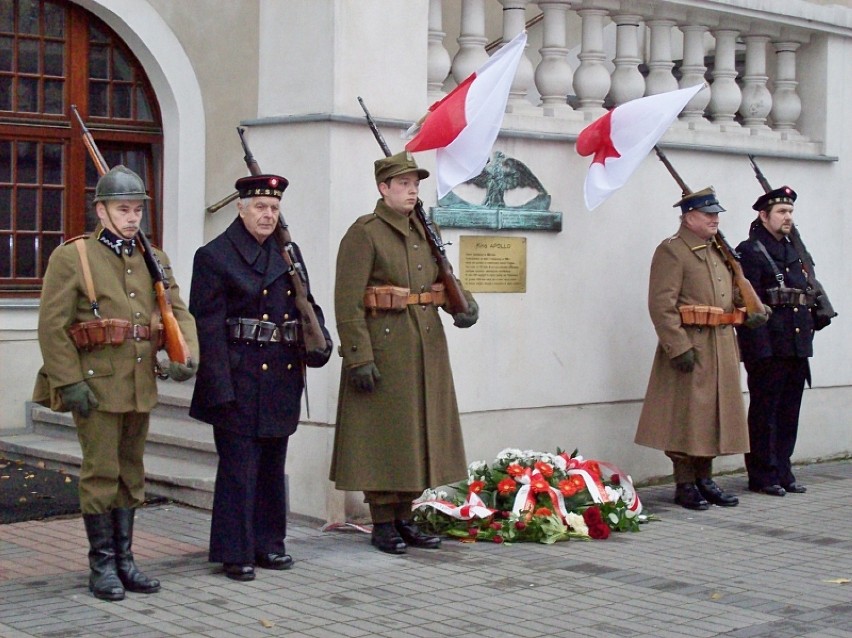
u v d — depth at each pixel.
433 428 7.44
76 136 10.49
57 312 6.16
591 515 8.05
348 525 8.00
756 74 11.01
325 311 8.00
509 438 9.04
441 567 7.14
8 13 10.25
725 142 10.55
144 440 6.51
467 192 8.73
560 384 9.34
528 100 10.08
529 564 7.25
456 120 7.96
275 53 8.37
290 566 7.02
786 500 9.49
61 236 10.51
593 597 6.56
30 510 8.20
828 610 6.43
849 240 11.48
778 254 9.62
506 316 8.99
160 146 10.82
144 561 7.09
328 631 5.84
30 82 10.37
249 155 7.00
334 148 7.99
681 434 8.94
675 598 6.59
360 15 8.17
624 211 9.72
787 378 9.75
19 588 6.46
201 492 8.34
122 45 10.65
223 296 6.70
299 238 8.14
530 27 11.59
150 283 6.45
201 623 5.90
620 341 9.71
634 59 9.97
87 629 5.75
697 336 8.96
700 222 8.98
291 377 6.85
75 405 6.13
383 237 7.37
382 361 7.35
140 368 6.34
